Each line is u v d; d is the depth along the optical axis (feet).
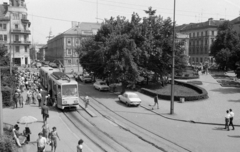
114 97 119.44
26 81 135.13
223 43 229.04
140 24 129.49
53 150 50.42
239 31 286.66
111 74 119.85
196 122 76.13
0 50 126.52
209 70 231.91
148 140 59.41
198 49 346.74
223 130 68.44
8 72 113.50
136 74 115.34
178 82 150.41
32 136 59.93
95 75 146.51
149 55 123.95
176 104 102.27
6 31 269.44
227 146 55.83
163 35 133.49
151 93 120.16
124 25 130.41
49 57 422.82
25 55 282.36
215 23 330.13
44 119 70.90
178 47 132.77
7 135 50.72
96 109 92.89
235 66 175.63
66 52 294.05
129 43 115.03
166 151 52.49
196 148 54.44
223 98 112.57
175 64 133.90
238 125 72.49
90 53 142.41
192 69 218.38
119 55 114.42
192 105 99.81
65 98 88.02
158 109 92.94
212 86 143.64
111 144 56.24
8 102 93.30
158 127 70.90
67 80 92.63
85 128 68.90
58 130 66.08
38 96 94.73
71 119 78.33
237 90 131.34
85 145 54.80
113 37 119.96
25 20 276.00
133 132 65.72
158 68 134.41
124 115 84.69
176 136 62.80
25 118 52.42
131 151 52.13
